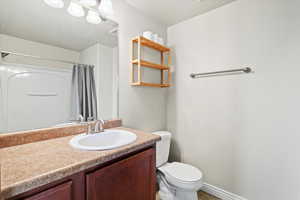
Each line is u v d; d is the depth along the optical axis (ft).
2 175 1.84
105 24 4.58
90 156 2.45
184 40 6.25
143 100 5.80
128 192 3.04
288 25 3.98
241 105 4.82
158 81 6.47
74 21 3.95
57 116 3.65
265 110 4.38
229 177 5.13
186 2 5.01
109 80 4.70
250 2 4.59
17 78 3.10
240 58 4.81
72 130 3.85
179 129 6.50
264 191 4.44
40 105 3.40
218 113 5.34
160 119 6.59
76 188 2.26
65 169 2.04
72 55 3.92
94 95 4.36
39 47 3.39
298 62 3.86
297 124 3.90
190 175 4.58
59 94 3.69
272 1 4.21
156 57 6.31
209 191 5.59
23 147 2.88
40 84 3.40
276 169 4.23
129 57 5.25
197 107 5.89
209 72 5.50
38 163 2.19
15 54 3.08
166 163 5.79
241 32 4.77
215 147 5.44
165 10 5.50
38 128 3.36
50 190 1.98
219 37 5.25
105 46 4.59
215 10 5.36
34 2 3.32
